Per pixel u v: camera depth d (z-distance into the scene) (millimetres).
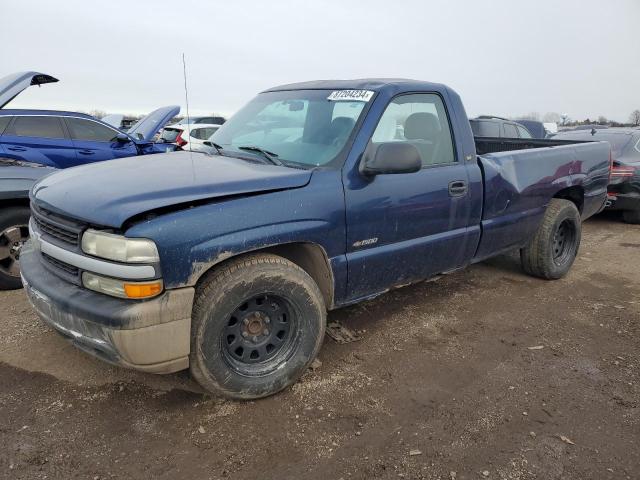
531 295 4582
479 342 3639
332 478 2291
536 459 2443
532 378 3168
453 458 2434
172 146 9336
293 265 2840
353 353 3430
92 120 8078
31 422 2596
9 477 2219
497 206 4074
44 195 2775
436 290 4652
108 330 2342
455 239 3773
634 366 3338
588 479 2324
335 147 3127
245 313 2746
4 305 3982
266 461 2385
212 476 2283
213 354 2602
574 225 4969
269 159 3193
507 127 10898
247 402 2846
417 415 2764
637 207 7691
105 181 2709
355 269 3152
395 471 2338
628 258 5926
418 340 3646
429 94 3650
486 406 2859
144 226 2318
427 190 3453
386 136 3299
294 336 2928
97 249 2367
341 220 2986
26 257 2979
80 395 2844
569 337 3748
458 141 3775
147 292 2340
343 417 2730
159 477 2266
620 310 4270
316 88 3709
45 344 3373
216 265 2646
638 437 2627
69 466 2307
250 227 2602
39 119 7492
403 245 3404
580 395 2990
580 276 5176
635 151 7742
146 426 2605
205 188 2543
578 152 4922
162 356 2439
